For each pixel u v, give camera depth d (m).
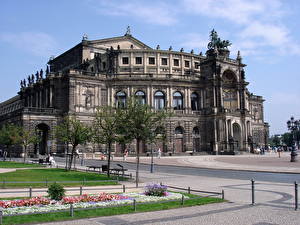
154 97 104.31
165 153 97.50
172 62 113.06
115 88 101.75
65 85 96.75
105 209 19.62
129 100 38.75
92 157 88.12
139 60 109.69
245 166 52.97
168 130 102.31
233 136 108.56
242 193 26.31
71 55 123.44
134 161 68.81
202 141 107.19
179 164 59.59
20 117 90.31
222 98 107.56
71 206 17.78
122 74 102.88
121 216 18.22
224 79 110.94
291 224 16.42
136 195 24.33
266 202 22.38
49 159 58.41
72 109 93.44
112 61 104.56
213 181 34.91
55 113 93.25
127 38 124.62
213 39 112.75
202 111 108.38
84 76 96.69
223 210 19.84
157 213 19.02
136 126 36.88
